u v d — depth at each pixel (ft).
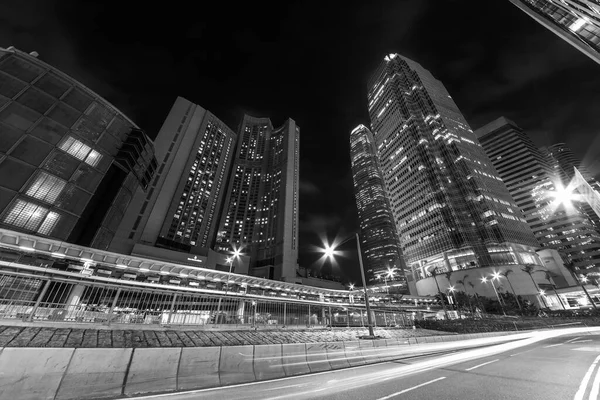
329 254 93.20
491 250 301.22
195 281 105.91
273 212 572.92
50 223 86.17
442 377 31.81
